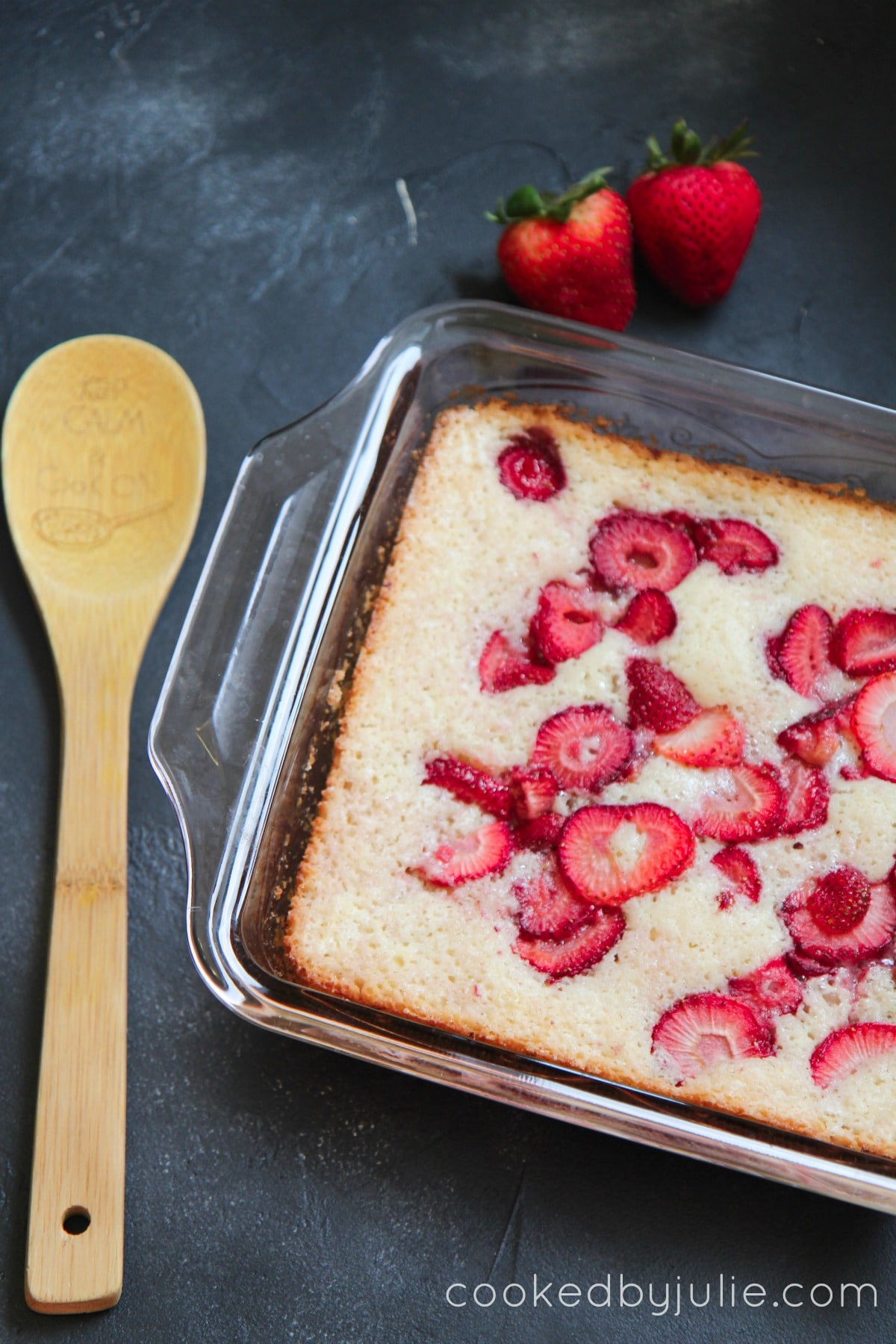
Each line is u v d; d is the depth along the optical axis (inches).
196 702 27.2
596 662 27.6
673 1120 26.5
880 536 28.1
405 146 30.5
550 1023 26.9
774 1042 26.8
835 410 27.9
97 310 30.1
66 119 30.5
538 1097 26.6
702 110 30.4
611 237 28.6
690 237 28.7
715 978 26.9
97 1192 27.3
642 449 28.5
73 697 28.6
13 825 28.7
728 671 27.5
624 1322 27.4
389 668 27.8
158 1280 27.5
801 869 27.1
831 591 27.8
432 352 28.4
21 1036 28.1
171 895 28.5
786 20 30.6
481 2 30.7
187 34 30.7
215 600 27.5
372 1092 28.0
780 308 30.0
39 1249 27.1
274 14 30.7
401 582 28.0
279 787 27.4
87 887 28.0
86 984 27.7
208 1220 27.7
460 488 28.3
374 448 28.2
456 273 30.2
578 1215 27.7
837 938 27.0
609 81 30.5
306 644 27.7
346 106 30.5
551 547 28.0
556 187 30.3
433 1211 27.7
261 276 30.2
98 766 28.5
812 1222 27.7
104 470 29.3
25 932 28.4
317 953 27.1
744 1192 27.8
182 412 29.4
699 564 28.0
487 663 27.7
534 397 28.7
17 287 30.1
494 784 27.3
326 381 30.0
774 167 30.3
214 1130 27.9
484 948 27.0
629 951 27.0
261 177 30.4
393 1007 27.0
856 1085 26.7
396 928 27.1
